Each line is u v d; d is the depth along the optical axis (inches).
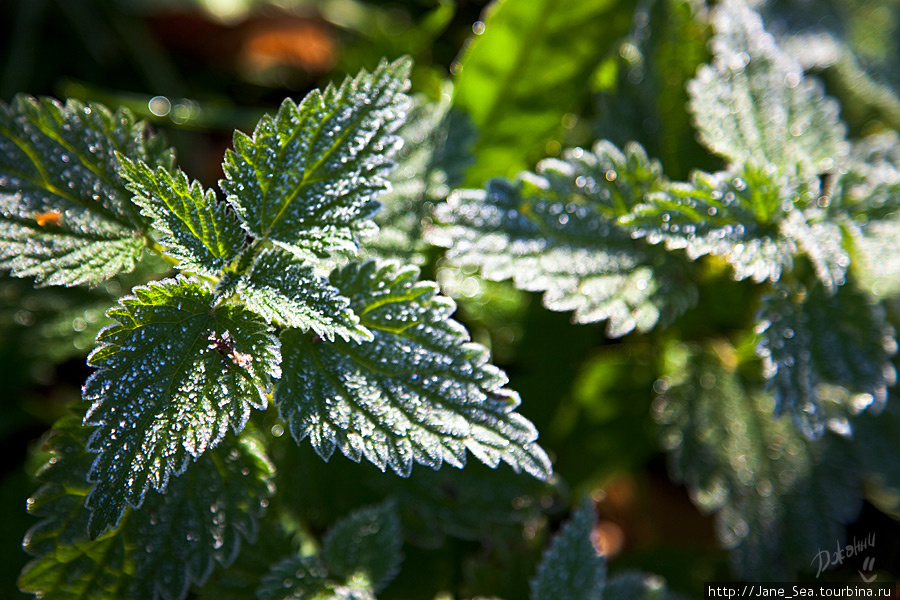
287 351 12.4
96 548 12.6
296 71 19.3
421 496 14.4
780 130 14.9
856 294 14.2
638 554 15.9
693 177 13.8
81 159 13.0
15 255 12.5
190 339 12.1
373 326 12.5
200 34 19.4
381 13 19.6
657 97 15.7
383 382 12.3
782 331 13.9
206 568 12.7
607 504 16.8
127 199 12.9
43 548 12.5
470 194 14.0
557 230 14.1
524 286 13.8
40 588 12.5
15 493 14.7
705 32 15.7
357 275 12.7
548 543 15.4
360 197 12.5
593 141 16.7
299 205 12.5
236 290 12.3
